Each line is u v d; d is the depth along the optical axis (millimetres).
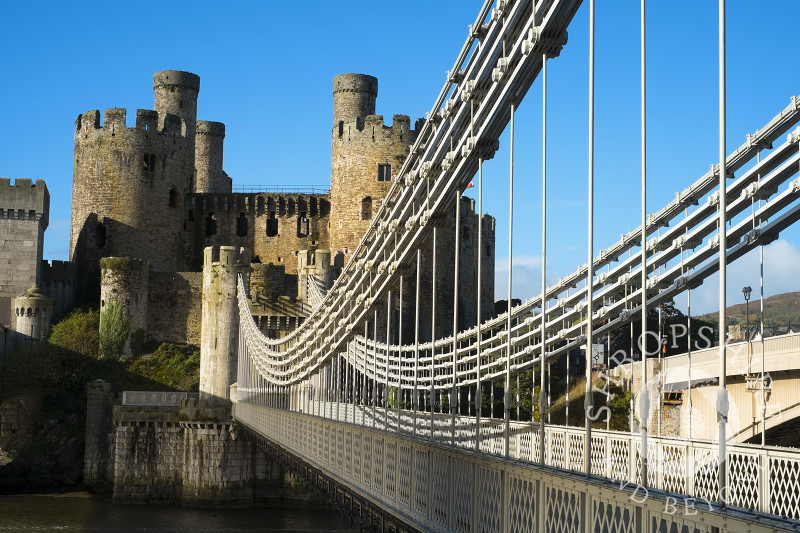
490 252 98375
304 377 33438
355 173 92438
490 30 15438
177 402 65562
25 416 70188
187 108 106750
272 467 62375
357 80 96875
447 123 17672
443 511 15891
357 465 22188
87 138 99562
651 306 19031
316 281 72500
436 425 21172
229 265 64375
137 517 55750
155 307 86500
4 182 88938
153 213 99375
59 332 83188
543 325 13398
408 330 82062
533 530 12352
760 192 16031
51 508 57938
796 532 8055
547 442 21672
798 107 15336
